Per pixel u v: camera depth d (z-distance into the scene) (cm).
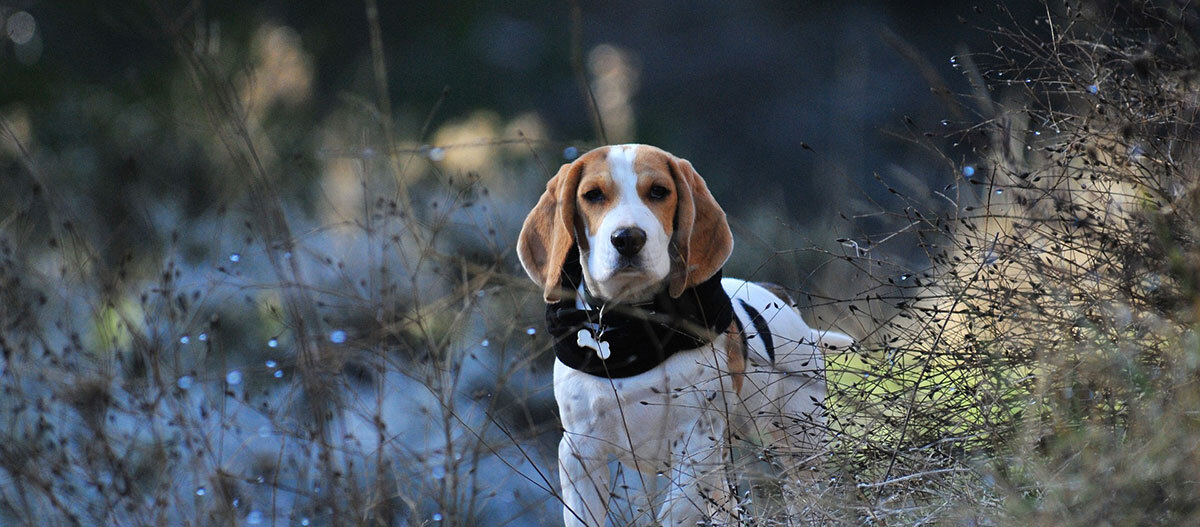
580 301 805
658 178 787
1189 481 566
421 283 1196
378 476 806
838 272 973
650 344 780
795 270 963
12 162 1858
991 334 700
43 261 1308
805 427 737
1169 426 580
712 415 781
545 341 1125
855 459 702
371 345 892
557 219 816
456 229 1423
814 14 3891
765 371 802
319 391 852
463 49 3747
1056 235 691
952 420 692
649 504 755
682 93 4000
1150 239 654
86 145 2062
